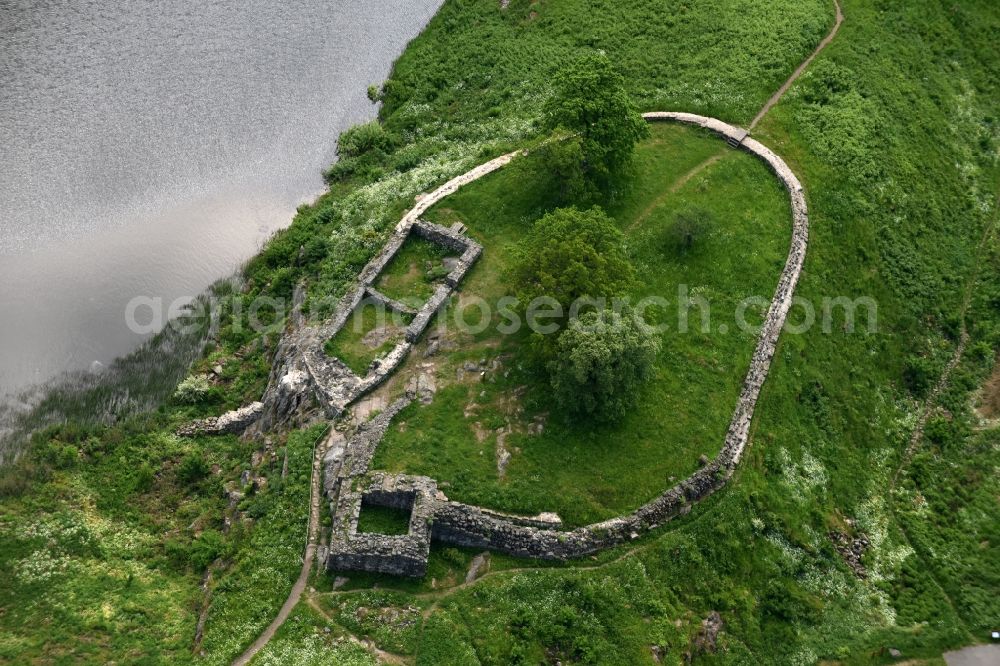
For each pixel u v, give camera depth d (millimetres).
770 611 49781
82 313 65750
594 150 63031
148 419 60500
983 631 51500
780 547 51875
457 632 46062
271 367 62719
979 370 65438
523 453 52125
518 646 45219
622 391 52281
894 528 56188
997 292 69312
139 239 70812
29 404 60656
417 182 70312
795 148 72312
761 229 65688
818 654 48938
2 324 64312
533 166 63875
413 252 64438
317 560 49156
